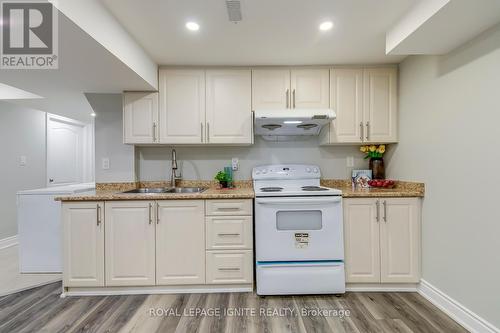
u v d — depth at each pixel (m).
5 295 2.20
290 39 2.06
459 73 1.79
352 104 2.53
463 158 1.76
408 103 2.36
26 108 3.73
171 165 2.83
